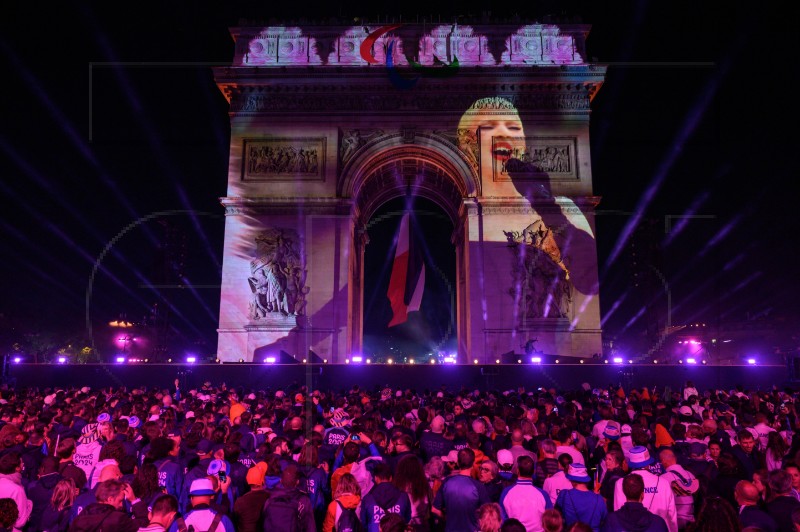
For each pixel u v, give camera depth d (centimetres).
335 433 2028
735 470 1442
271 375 5638
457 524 1306
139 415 2484
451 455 1647
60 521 1316
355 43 7056
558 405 3116
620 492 1327
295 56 7038
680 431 1939
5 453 1479
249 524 1322
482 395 3741
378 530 1246
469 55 6988
